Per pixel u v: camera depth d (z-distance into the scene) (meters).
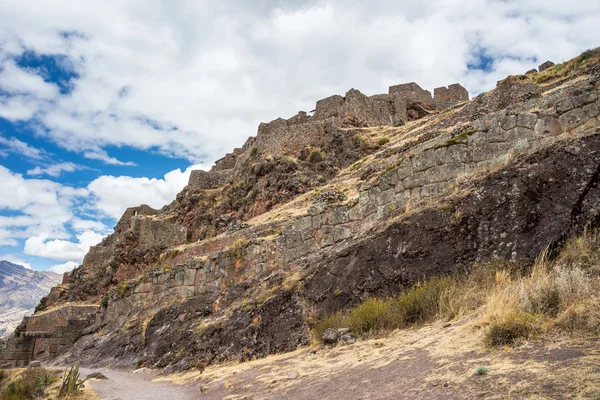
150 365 16.69
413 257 10.43
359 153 42.06
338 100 55.03
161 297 24.08
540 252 8.13
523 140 11.70
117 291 29.19
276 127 53.41
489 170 11.22
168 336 17.83
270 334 12.30
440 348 6.47
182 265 23.09
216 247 32.38
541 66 47.50
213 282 20.62
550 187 9.06
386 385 5.73
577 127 10.94
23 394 14.23
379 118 54.56
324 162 43.66
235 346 13.07
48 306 51.47
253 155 52.50
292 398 6.78
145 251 43.69
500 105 32.47
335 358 8.36
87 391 11.89
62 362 26.02
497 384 4.48
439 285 8.98
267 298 13.88
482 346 5.80
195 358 14.12
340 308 11.05
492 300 7.08
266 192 42.88
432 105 63.03
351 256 12.14
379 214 14.37
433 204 11.30
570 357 4.60
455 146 12.83
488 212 9.76
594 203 8.16
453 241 9.95
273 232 24.41
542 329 5.51
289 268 15.59
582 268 6.81
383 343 8.13
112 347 22.23
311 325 11.27
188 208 53.59
